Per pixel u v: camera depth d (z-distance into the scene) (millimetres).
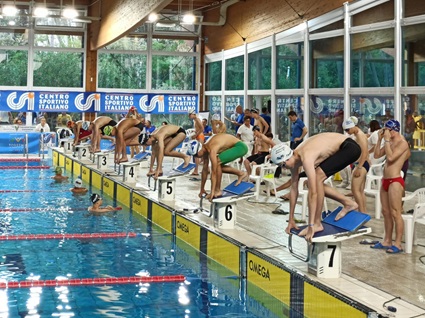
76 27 19031
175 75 19859
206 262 6305
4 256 6320
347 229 4840
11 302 4844
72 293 5109
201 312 4688
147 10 11086
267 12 15172
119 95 18969
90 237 7387
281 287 5020
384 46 10570
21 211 9023
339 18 11805
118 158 11180
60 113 19047
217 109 18875
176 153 9453
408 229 5758
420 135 9805
